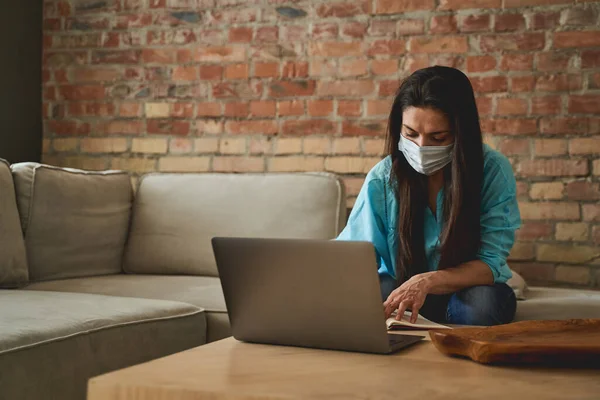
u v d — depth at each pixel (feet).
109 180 10.02
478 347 3.71
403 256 6.65
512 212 6.73
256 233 9.34
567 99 10.68
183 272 9.55
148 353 6.24
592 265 10.57
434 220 6.72
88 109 12.52
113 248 9.81
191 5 12.12
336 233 9.23
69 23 12.61
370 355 4.01
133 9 12.34
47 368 5.07
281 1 11.74
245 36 11.89
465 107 6.19
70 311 5.92
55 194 9.01
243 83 11.90
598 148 10.55
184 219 9.70
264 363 3.71
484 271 6.40
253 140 11.85
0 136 11.75
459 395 3.05
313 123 11.60
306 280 4.12
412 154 6.34
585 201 10.61
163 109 12.22
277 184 9.55
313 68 11.60
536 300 8.16
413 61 11.21
